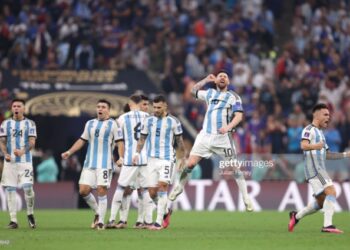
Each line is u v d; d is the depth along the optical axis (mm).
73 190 74250
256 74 90250
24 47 90875
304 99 87375
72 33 90188
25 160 48531
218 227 50969
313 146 44312
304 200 72438
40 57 90750
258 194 72875
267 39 96438
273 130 81500
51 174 74875
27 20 93062
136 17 96562
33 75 77375
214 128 48625
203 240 40531
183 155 49219
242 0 98562
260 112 84500
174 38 93938
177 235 43219
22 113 48781
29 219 49000
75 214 63875
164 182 47781
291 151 80938
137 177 48844
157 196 49312
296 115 82062
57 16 94000
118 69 77625
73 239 40594
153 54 93250
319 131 44906
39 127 75500
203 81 49344
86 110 74500
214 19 96188
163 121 48000
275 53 94312
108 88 76438
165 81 89000
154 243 38969
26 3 94750
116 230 46844
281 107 87938
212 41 93938
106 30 93562
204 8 98312
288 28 100500
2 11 94000
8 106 75500
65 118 75625
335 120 83625
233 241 40156
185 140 72625
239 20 95875
